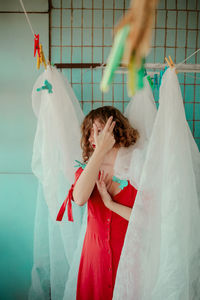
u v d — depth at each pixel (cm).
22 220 153
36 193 151
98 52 145
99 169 97
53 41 144
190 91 149
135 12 30
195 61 147
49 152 118
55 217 121
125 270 85
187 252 84
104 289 97
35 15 140
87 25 144
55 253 136
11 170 150
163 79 89
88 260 101
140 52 30
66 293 126
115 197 94
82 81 147
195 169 95
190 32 145
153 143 87
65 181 129
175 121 86
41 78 117
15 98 146
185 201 84
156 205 86
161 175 86
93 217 99
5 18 141
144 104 120
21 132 148
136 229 84
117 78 148
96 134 89
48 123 117
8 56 143
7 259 155
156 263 85
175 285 82
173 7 144
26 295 157
